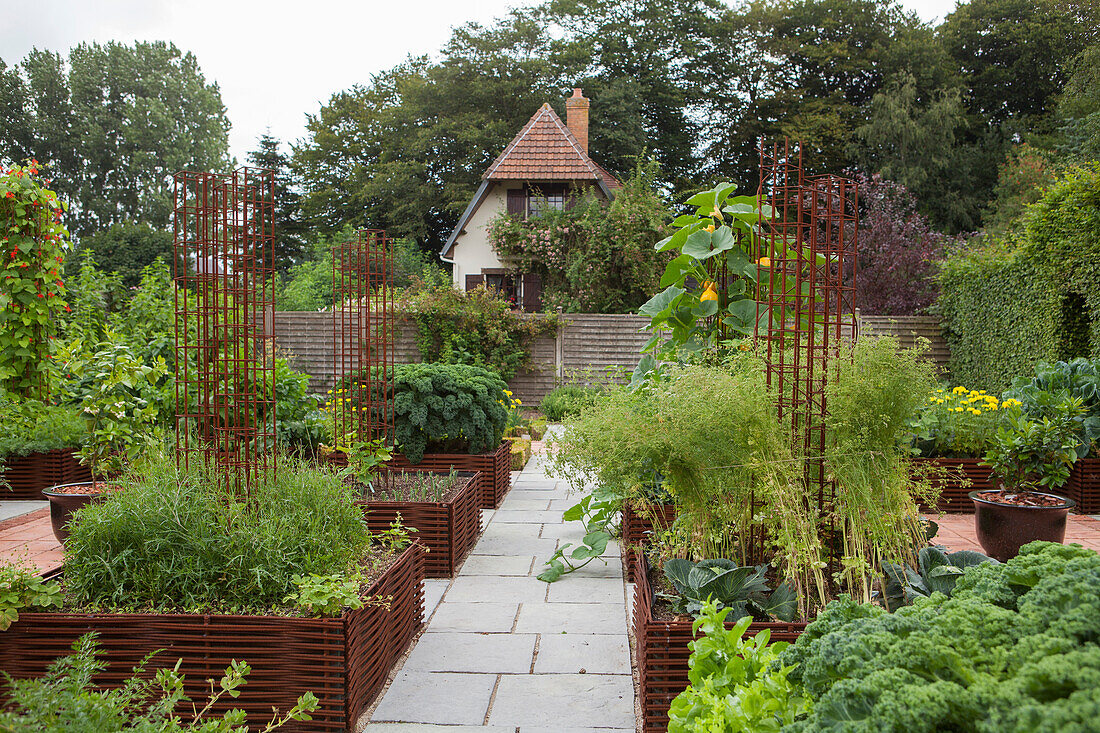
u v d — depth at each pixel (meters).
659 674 2.36
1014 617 1.44
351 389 5.68
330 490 3.12
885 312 14.92
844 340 2.91
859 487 2.59
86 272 9.97
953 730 1.24
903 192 16.06
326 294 17.23
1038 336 9.02
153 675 2.39
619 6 25.80
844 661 1.43
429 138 24.66
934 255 14.92
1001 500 4.39
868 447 2.68
